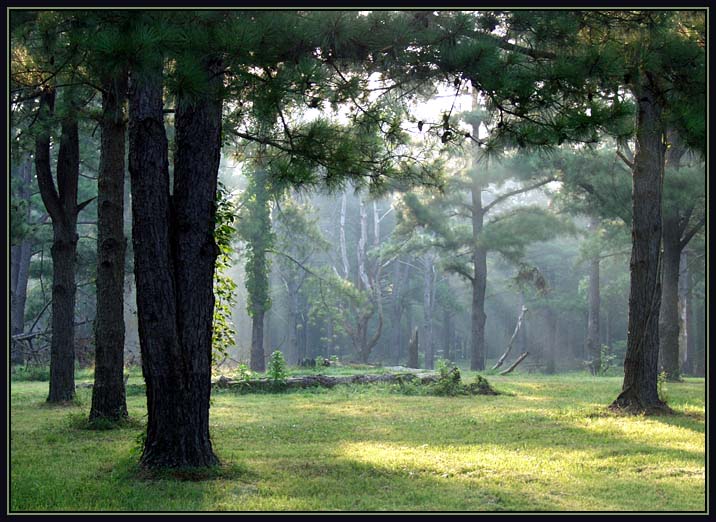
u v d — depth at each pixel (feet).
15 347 94.12
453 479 27.22
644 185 47.42
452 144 35.35
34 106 52.75
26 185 112.88
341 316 151.64
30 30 28.73
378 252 153.89
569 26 30.45
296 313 177.27
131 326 154.51
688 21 38.11
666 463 30.22
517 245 115.85
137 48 23.35
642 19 34.47
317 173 33.40
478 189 117.60
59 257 52.03
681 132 36.52
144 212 27.12
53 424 41.57
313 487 25.77
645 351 47.21
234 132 32.83
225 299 47.34
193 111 27.89
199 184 27.86
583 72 29.58
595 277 131.34
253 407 52.47
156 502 23.66
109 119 41.75
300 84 27.40
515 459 31.12
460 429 40.29
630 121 31.37
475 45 28.32
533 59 31.55
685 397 57.88
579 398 58.85
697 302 168.25
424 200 116.16
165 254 27.30
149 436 27.89
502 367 178.91
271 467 29.19
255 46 25.76
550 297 181.06
